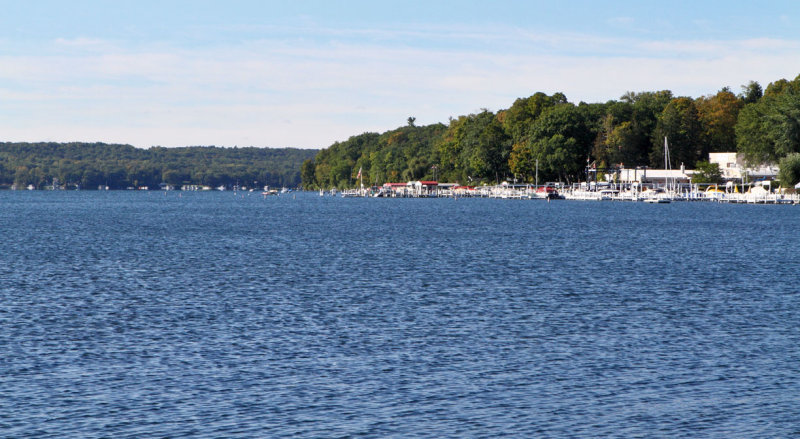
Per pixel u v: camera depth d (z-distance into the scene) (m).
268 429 47.47
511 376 58.09
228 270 117.62
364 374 58.41
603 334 71.69
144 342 67.94
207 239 181.62
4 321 76.25
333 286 100.69
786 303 87.94
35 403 51.72
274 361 61.91
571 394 54.06
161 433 46.75
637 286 101.19
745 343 68.25
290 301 88.69
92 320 77.25
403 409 51.00
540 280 106.75
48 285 100.94
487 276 110.88
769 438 46.59
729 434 47.16
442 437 46.47
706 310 83.50
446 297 91.75
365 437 46.38
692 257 138.62
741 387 55.62
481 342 68.44
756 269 120.25
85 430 47.16
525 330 73.31
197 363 61.22
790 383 56.47
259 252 147.75
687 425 48.47
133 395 53.41
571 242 171.50
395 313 81.38
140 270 117.62
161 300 89.38
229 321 77.00
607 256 140.00
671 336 70.81
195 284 102.38
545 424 48.56
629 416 49.97
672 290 97.75
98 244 166.88
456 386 55.69
